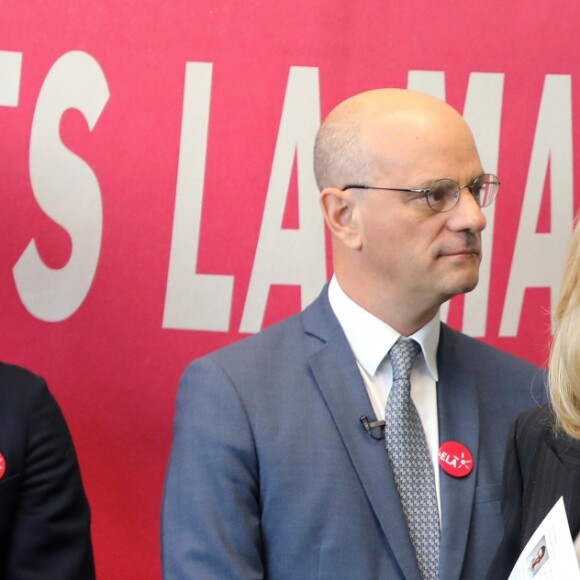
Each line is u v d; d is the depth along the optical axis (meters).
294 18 4.61
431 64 4.61
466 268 3.40
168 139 4.61
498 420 3.62
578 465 2.96
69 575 3.97
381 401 3.54
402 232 3.39
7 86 4.59
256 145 4.62
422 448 3.47
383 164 3.41
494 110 4.62
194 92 4.61
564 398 2.92
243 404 3.43
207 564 3.27
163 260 4.64
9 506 3.94
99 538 4.66
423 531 3.38
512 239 4.65
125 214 4.63
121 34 4.59
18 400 4.05
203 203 4.63
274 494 3.35
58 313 4.64
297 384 3.51
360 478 3.36
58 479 4.04
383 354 3.54
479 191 3.49
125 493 4.67
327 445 3.40
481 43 4.61
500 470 3.52
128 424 4.66
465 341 3.82
